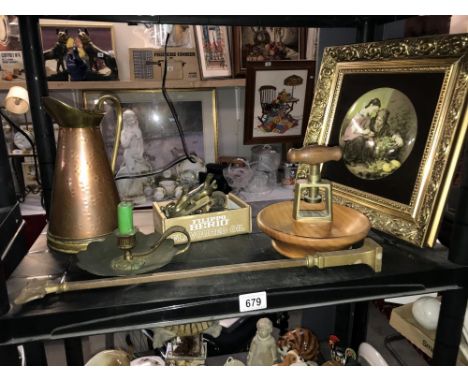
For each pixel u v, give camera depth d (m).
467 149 0.52
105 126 1.28
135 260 0.54
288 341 0.99
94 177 0.59
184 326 0.83
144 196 1.32
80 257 0.55
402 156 0.61
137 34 1.30
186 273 0.52
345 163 0.71
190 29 1.29
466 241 0.55
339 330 1.13
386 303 1.27
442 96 0.56
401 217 0.59
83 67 1.23
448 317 0.59
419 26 0.97
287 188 1.38
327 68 0.75
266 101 1.30
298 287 0.51
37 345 0.65
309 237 0.54
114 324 0.48
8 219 0.59
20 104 1.05
